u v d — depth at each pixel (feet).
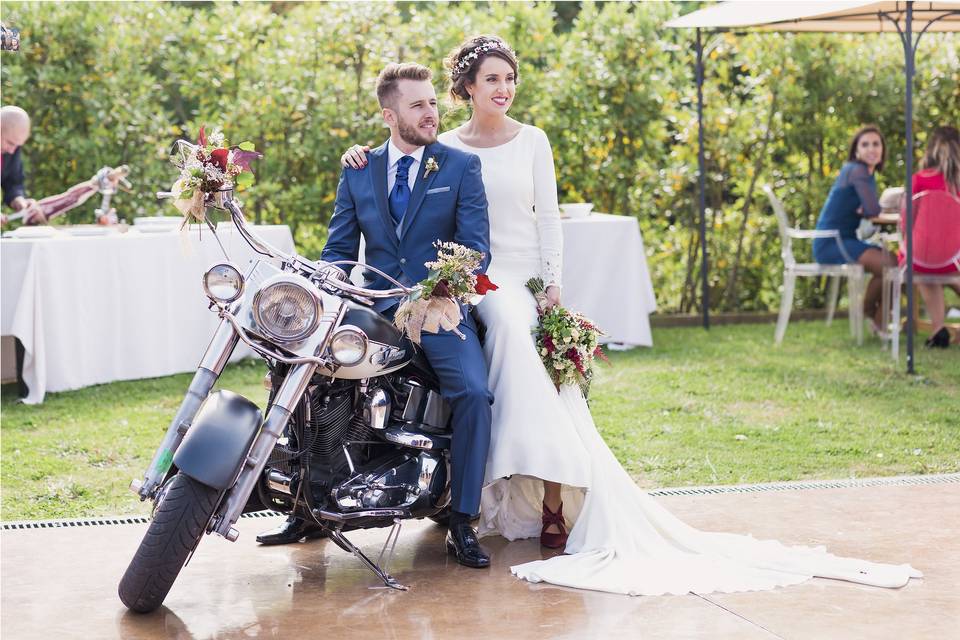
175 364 23.24
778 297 32.53
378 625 10.67
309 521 11.93
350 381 11.86
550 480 12.47
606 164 30.68
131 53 27.99
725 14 26.20
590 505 12.81
